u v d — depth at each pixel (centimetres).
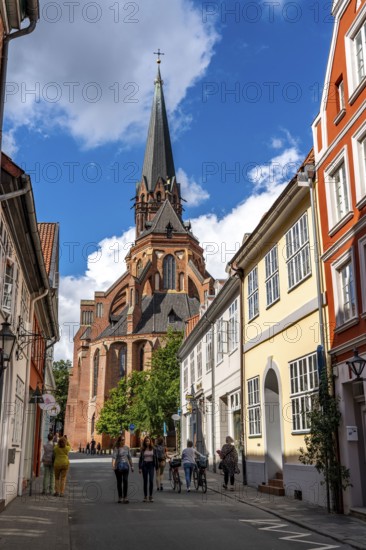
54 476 1775
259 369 1898
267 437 1792
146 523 1111
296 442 1535
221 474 2469
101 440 6844
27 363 1773
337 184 1373
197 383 3228
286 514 1213
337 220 1361
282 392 1656
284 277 1677
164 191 9331
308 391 1457
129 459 1481
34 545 840
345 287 1300
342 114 1316
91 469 3100
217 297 2469
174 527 1060
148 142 9650
